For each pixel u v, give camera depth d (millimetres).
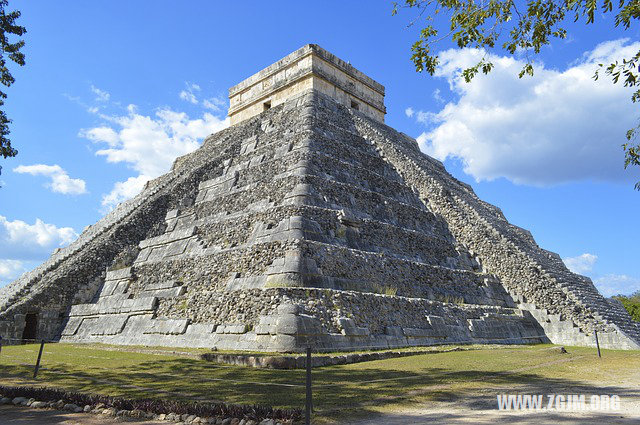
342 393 7125
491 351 12930
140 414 6270
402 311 13820
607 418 5414
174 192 21922
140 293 16812
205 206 19875
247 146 23172
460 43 8141
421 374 8961
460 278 17891
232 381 8227
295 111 23078
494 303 18250
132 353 12570
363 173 19906
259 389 7484
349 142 22359
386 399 6758
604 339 15883
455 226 21344
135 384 8164
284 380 8266
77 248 20250
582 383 8164
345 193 17453
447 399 6852
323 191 16641
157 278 16953
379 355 11203
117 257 19375
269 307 11773
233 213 18000
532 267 18828
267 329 11352
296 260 12906
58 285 17828
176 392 7359
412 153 27125
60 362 11008
